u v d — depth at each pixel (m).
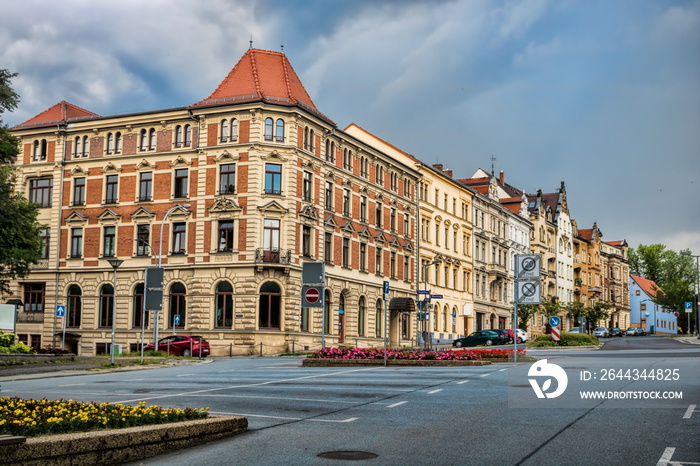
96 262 55.69
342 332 58.44
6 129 40.62
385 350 30.95
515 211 99.94
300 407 15.99
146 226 54.62
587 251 126.31
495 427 12.64
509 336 64.88
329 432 12.51
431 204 74.19
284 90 53.72
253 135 51.44
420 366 30.75
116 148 56.28
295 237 51.97
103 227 55.88
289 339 50.69
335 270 57.00
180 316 52.41
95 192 56.50
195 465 9.95
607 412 13.88
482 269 86.06
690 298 109.94
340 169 58.25
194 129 53.72
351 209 59.94
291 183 51.75
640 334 116.12
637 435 11.58
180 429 11.18
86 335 55.12
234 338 50.16
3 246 40.25
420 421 13.59
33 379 27.83
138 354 44.53
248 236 50.69
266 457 10.41
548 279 106.06
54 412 11.61
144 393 19.78
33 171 58.50
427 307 54.44
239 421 12.55
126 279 54.44
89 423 10.73
